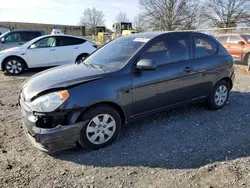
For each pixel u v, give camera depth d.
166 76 4.04
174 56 4.25
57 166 3.14
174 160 3.25
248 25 49.50
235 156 3.31
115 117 3.61
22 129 4.20
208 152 3.43
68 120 3.21
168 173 2.98
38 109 3.16
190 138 3.84
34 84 3.49
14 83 8.16
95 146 3.49
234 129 4.15
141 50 3.90
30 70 10.72
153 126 4.26
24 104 3.37
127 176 2.94
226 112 4.93
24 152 3.46
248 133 4.00
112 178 2.90
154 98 3.97
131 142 3.72
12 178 2.89
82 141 3.38
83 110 3.28
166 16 50.50
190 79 4.40
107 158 3.31
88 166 3.14
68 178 2.90
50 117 3.15
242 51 12.74
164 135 3.94
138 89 3.75
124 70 3.67
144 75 3.81
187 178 2.88
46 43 10.06
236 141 3.73
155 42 4.07
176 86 4.22
